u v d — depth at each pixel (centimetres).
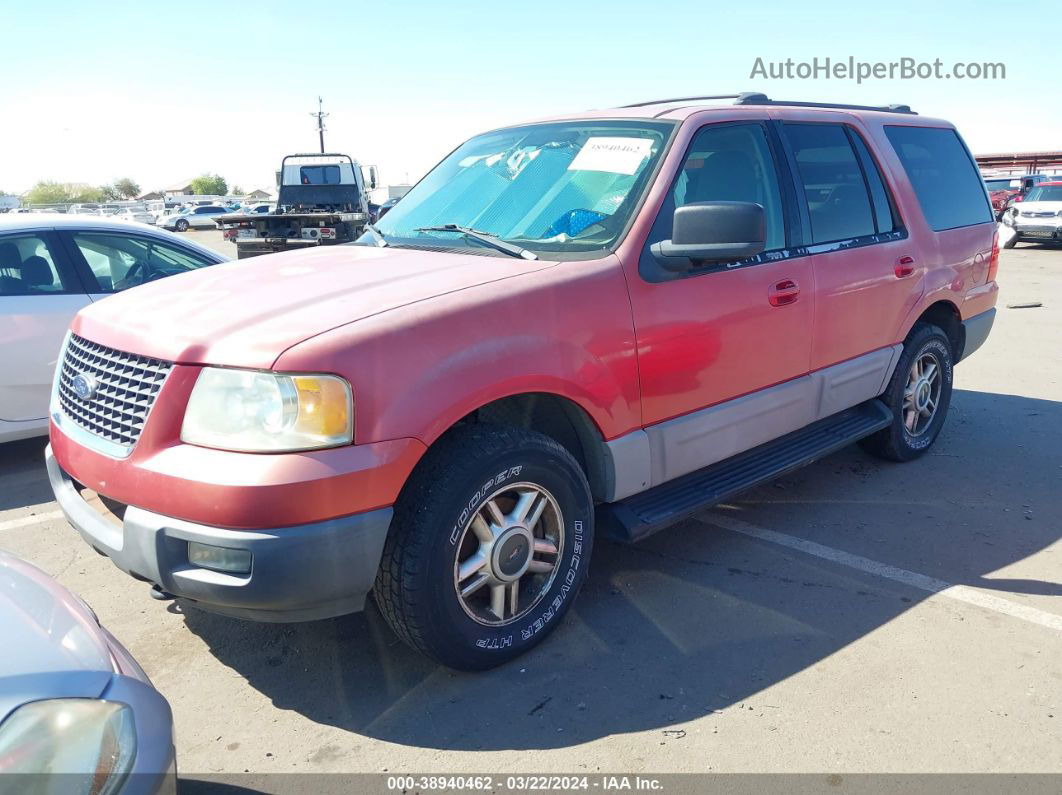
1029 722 269
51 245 530
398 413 257
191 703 286
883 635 322
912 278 469
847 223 435
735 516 439
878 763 251
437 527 268
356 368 252
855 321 432
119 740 177
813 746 258
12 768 162
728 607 344
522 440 289
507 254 334
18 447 588
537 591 310
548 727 270
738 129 389
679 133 359
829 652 310
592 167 365
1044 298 1245
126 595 364
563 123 404
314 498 244
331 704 284
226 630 333
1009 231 2103
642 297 326
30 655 181
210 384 255
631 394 325
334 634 328
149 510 258
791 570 377
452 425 284
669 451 343
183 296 307
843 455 537
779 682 292
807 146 422
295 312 273
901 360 481
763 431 387
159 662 311
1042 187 2136
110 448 273
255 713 280
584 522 317
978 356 853
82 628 202
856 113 470
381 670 303
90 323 311
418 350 264
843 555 392
